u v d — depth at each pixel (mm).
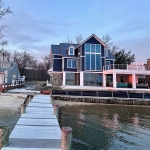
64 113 12984
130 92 19281
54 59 27328
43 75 53844
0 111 11906
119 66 25266
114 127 9578
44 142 5379
